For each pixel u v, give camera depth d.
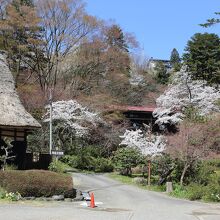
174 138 23.45
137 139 30.48
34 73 39.69
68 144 36.09
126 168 30.89
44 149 32.53
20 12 37.88
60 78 39.81
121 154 31.11
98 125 37.72
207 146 22.95
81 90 39.97
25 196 16.22
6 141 22.41
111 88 42.03
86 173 31.45
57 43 39.47
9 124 18.28
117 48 41.84
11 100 19.44
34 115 34.53
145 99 45.66
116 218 12.43
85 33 40.19
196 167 23.22
